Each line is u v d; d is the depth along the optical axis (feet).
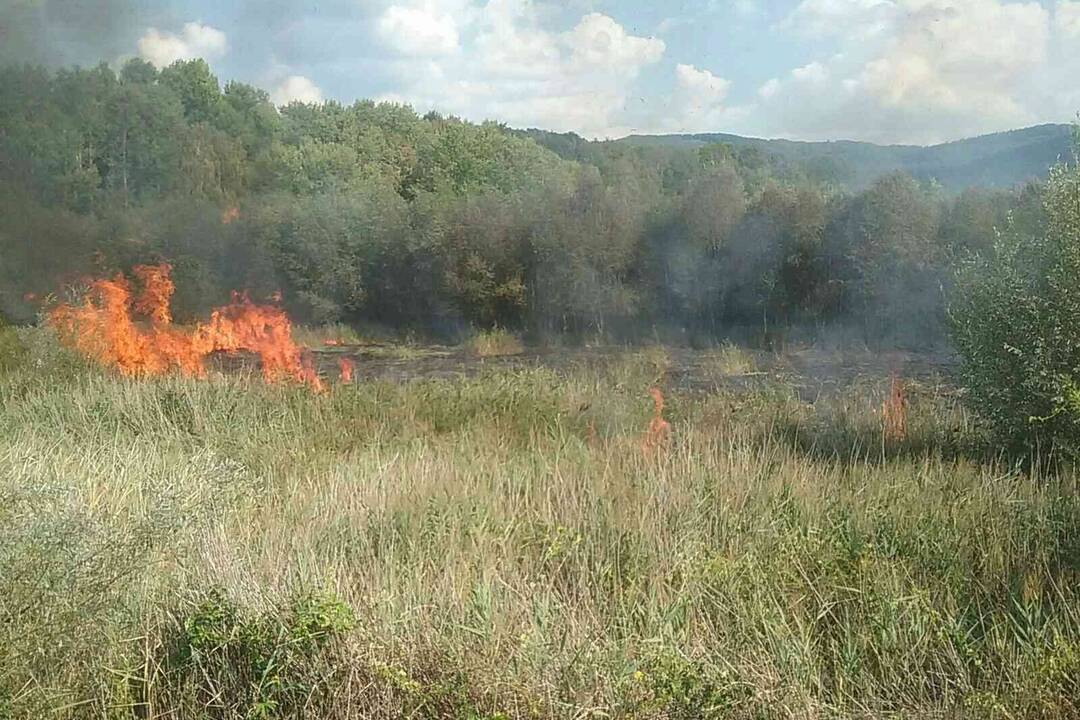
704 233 75.61
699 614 15.65
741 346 71.26
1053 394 24.61
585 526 19.30
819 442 27.99
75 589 14.35
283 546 18.33
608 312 78.07
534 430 30.71
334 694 13.71
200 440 29.96
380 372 60.23
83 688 13.76
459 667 13.64
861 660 14.30
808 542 17.85
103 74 74.49
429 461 24.88
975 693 13.19
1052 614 15.15
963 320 27.35
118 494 21.43
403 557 18.47
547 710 13.02
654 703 12.93
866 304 69.00
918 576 16.72
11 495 16.67
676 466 23.26
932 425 29.37
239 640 14.40
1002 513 19.56
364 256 84.07
